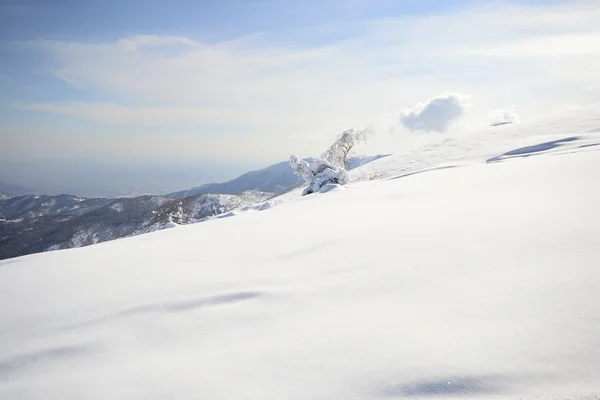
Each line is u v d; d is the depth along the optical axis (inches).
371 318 120.1
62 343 132.9
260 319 134.1
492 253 163.8
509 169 478.6
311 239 259.4
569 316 101.0
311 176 901.8
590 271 127.9
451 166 909.8
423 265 163.5
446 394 79.2
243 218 455.8
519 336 95.0
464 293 127.7
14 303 183.8
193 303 156.6
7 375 117.1
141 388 99.2
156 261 248.1
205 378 99.2
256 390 90.5
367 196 486.3
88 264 257.3
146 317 147.2
